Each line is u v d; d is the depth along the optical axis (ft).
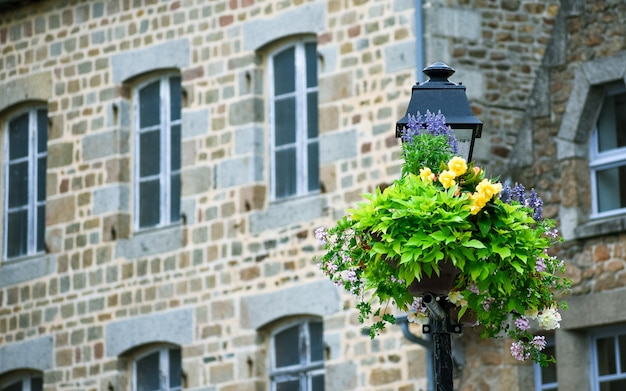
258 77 64.69
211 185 65.10
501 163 60.75
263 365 63.16
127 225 67.87
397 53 60.75
